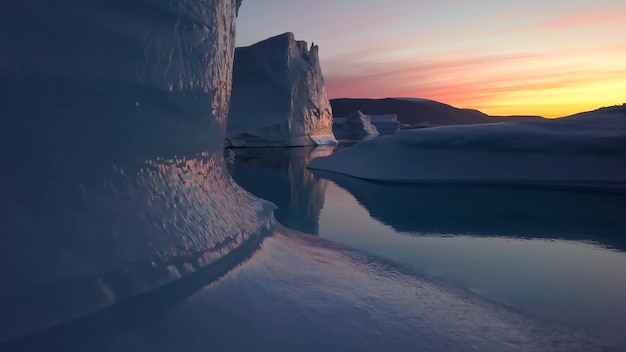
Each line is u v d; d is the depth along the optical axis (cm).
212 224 157
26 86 96
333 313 127
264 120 1980
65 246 98
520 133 777
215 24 173
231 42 211
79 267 98
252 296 131
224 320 111
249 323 113
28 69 96
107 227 110
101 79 113
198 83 156
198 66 156
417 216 486
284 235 248
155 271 115
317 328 116
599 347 133
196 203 157
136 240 116
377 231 404
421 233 395
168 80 138
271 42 2048
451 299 164
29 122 97
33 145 98
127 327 96
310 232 398
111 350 88
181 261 126
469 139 803
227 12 197
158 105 135
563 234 391
